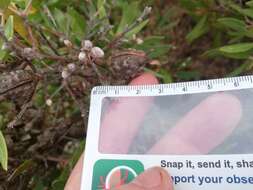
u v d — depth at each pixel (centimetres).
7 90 11
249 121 11
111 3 14
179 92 11
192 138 11
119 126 11
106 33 12
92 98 11
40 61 12
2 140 10
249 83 11
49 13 12
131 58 12
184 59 16
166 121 11
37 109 13
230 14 14
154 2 16
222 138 11
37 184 13
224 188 10
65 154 14
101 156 11
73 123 13
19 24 12
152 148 11
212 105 11
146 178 10
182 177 10
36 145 13
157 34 15
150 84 12
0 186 13
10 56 11
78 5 14
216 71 17
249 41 15
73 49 11
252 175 10
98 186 11
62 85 12
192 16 15
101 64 12
